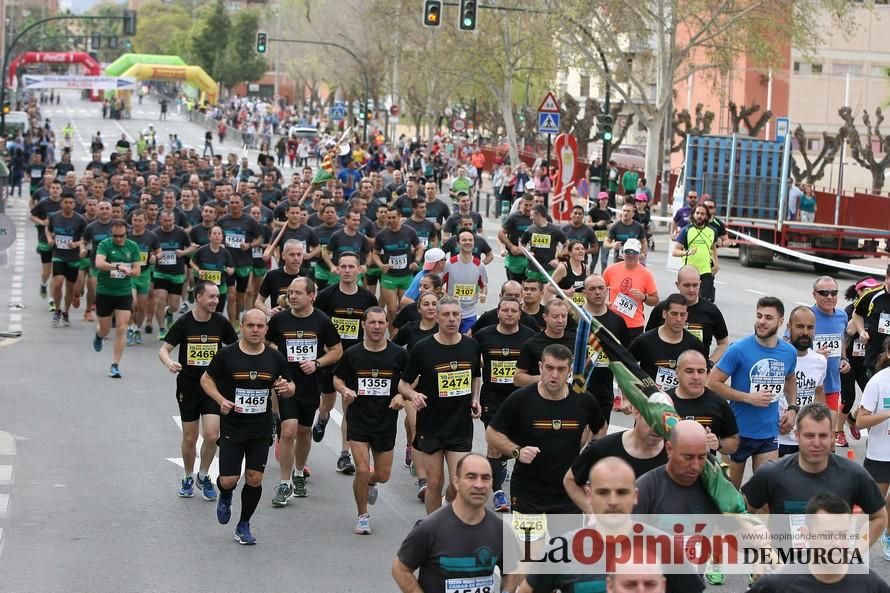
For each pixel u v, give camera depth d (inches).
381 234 890.7
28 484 559.2
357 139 2854.3
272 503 535.2
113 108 5216.5
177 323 540.4
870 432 469.7
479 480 306.7
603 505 275.3
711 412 415.5
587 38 2251.5
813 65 2960.1
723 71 2220.7
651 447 359.6
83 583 431.8
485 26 2699.3
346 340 629.6
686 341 507.2
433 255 668.7
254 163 3516.2
